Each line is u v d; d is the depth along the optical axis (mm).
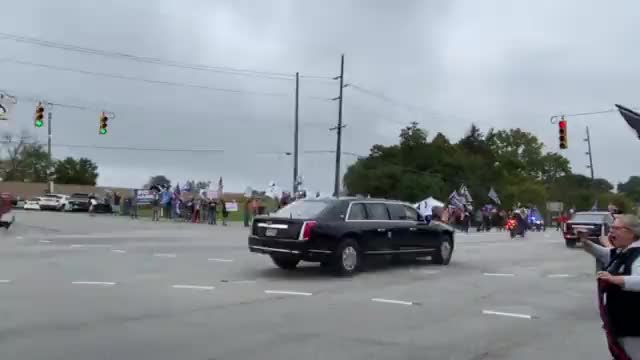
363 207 15180
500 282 13914
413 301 11000
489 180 92312
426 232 16531
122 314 9125
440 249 17047
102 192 87938
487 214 50188
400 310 10078
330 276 14180
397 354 7184
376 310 10000
